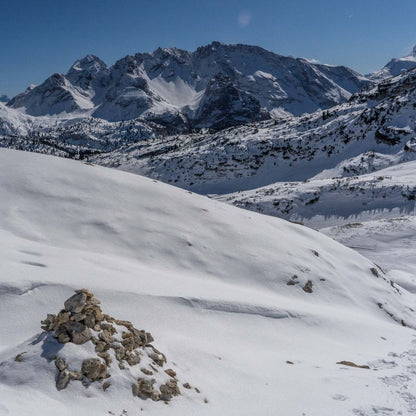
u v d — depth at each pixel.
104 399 7.00
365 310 25.16
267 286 22.75
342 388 10.31
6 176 24.73
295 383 10.58
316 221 81.06
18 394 6.34
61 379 6.94
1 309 11.33
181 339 11.55
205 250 23.70
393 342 19.11
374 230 60.91
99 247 20.44
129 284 14.75
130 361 8.14
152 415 7.22
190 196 30.11
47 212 22.12
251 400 9.17
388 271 42.28
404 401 9.49
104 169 29.69
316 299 23.52
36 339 7.91
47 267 14.52
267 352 13.91
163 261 21.36
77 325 7.99
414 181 84.75
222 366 10.68
